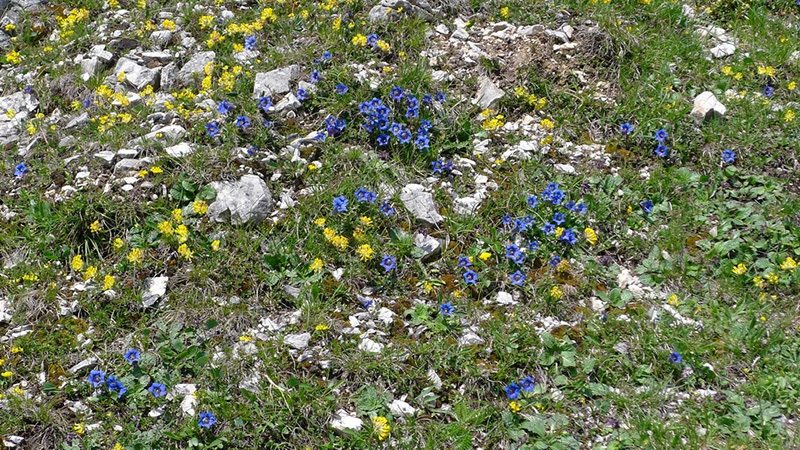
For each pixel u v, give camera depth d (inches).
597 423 127.2
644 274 139.5
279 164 143.4
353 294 134.5
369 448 123.8
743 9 173.9
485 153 148.5
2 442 124.2
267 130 145.9
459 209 142.4
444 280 136.6
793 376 130.1
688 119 153.3
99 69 158.4
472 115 152.9
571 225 142.2
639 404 128.1
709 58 163.6
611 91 157.6
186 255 134.5
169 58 159.6
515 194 143.7
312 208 139.6
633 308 135.4
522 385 128.2
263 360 128.3
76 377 128.4
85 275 133.3
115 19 166.4
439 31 163.6
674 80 158.2
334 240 136.0
